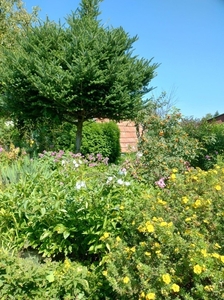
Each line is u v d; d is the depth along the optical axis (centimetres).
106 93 712
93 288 227
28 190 327
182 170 522
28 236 295
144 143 528
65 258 275
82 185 289
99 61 694
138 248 205
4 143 736
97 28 726
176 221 221
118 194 280
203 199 232
